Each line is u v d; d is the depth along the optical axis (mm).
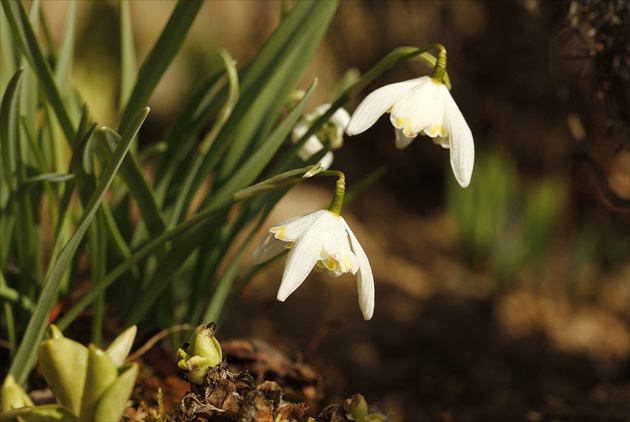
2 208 431
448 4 1260
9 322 424
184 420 343
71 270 447
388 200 1588
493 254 1224
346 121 449
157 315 448
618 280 1216
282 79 450
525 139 1281
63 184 442
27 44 397
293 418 352
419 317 997
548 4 567
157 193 446
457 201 1274
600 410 587
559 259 1275
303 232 347
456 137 369
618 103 485
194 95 450
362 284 351
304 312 973
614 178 1195
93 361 323
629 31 473
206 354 349
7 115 394
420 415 732
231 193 421
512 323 1050
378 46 1347
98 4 1204
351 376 784
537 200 1180
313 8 440
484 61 1245
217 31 1313
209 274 450
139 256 395
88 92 1195
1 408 335
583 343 996
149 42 1291
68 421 326
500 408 717
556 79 556
